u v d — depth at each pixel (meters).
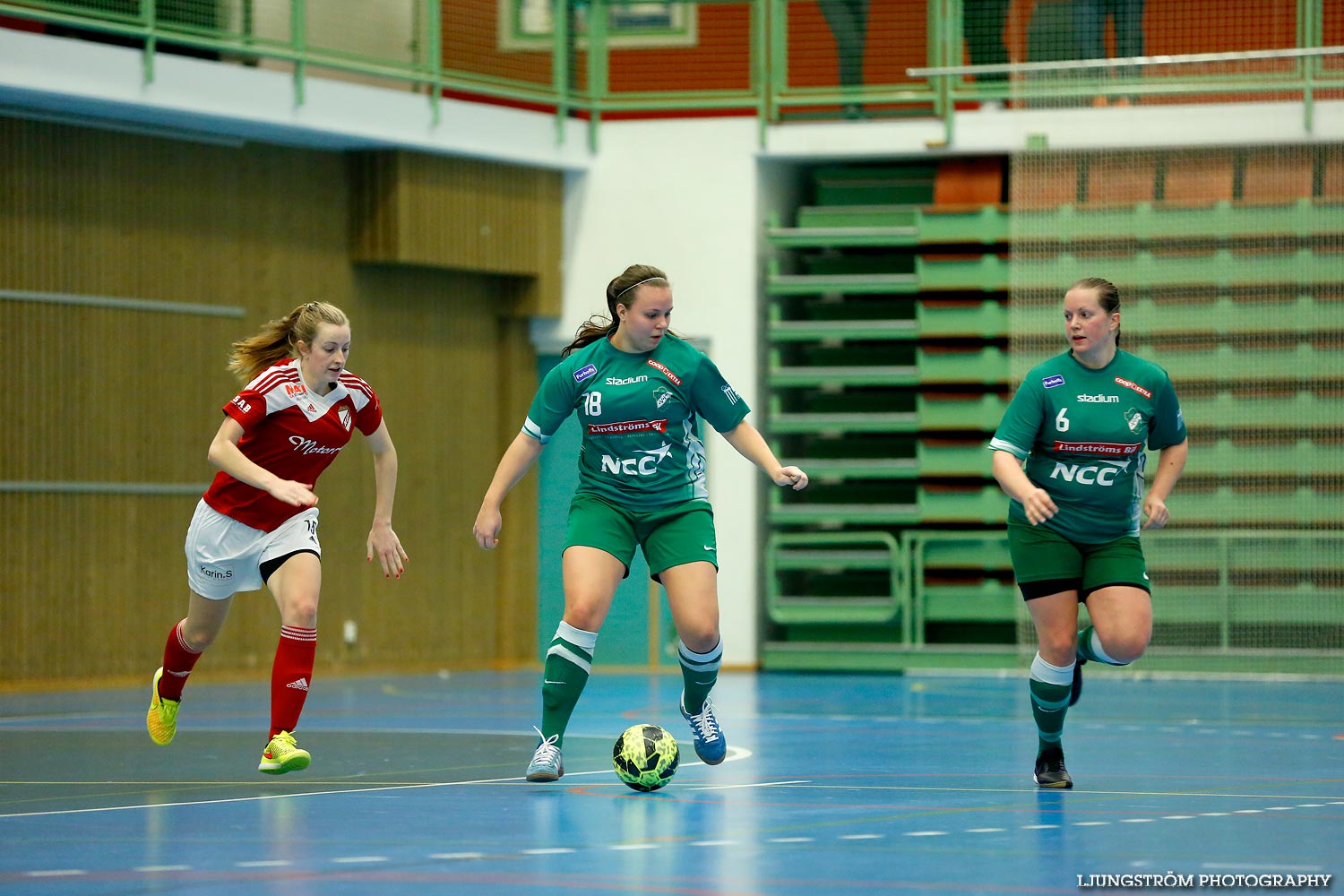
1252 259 35.88
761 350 38.16
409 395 36.91
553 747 16.11
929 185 38.38
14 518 31.12
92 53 30.16
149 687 32.28
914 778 16.59
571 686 16.00
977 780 16.31
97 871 10.73
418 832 12.53
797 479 15.71
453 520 37.72
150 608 33.00
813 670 37.44
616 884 10.12
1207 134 35.75
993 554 36.78
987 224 36.97
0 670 30.89
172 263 33.28
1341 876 10.39
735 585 37.38
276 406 15.90
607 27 38.75
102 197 32.28
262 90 32.62
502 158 36.66
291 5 33.00
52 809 14.10
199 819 13.37
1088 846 11.75
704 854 11.41
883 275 37.75
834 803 14.42
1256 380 35.91
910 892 9.84
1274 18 35.44
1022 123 36.47
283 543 16.19
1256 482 35.94
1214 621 35.47
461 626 37.88
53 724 23.80
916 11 37.59
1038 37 36.47
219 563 16.19
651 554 15.94
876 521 37.44
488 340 38.44
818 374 37.72
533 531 38.91
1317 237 35.56
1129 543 15.39
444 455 37.56
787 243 37.84
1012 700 28.72
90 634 32.12
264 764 15.69
